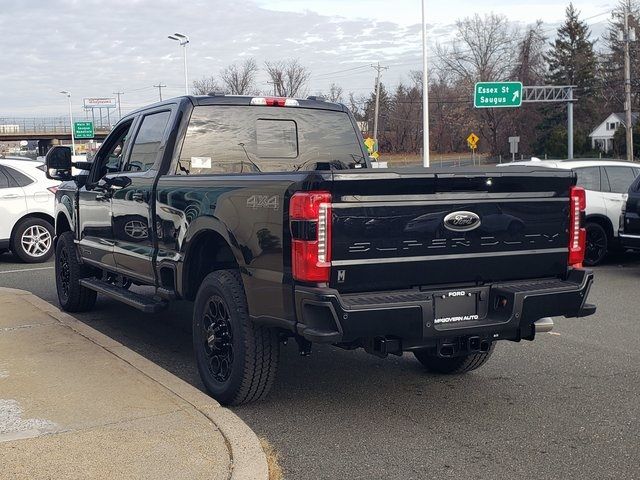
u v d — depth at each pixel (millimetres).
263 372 5172
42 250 13477
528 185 5016
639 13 69812
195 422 4730
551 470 4352
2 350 6426
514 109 78750
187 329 7941
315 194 4414
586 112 78375
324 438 4848
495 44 79625
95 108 100938
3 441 4402
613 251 13805
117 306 9109
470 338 4871
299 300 4539
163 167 6371
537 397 5703
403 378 6215
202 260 5867
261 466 4129
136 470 4047
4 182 13172
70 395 5238
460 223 4812
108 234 7406
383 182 4523
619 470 4352
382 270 4621
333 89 82938
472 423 5133
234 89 70500
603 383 6062
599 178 13148
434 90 85625
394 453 4598
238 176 5195
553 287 5055
